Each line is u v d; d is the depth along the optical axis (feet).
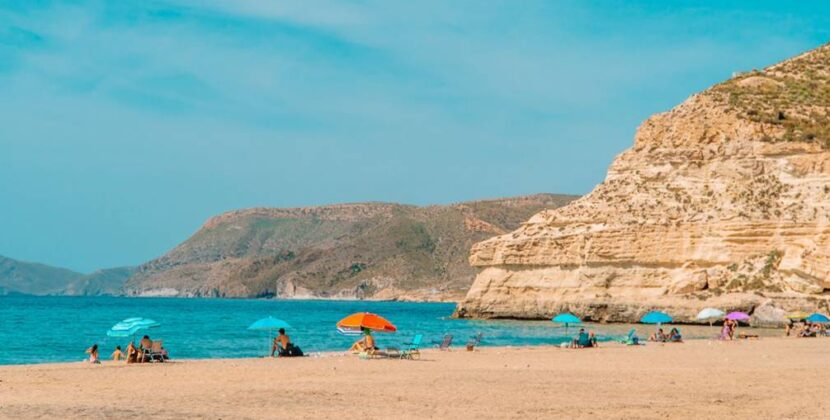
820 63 371.97
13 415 63.72
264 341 222.28
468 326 289.33
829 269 262.47
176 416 64.39
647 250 299.99
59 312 512.63
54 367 120.88
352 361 130.11
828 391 83.05
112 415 64.18
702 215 299.58
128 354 132.46
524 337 230.27
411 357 136.46
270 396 78.13
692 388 85.92
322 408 70.23
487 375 101.76
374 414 67.10
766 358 133.08
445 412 68.54
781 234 284.41
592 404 73.67
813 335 212.64
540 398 77.66
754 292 274.77
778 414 67.87
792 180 297.53
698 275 289.33
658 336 192.95
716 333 239.91
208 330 287.48
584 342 170.60
